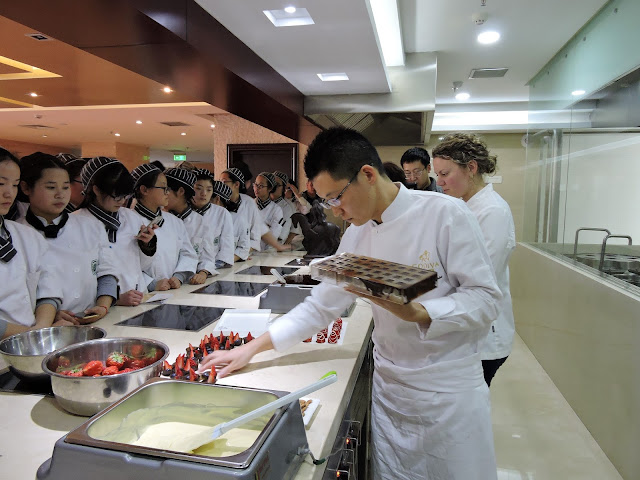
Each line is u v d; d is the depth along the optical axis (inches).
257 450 27.6
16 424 37.7
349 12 68.7
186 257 96.8
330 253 129.8
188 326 63.1
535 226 180.7
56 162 65.7
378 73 104.6
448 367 46.3
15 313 57.5
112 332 60.3
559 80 146.7
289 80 111.9
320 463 34.1
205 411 35.8
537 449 93.4
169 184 102.0
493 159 71.6
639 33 93.2
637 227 105.5
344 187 41.7
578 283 108.7
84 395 37.4
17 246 60.3
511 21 116.8
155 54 70.6
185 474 26.3
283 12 70.8
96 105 233.5
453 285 45.4
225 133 237.6
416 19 113.8
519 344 159.9
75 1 52.0
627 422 81.0
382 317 48.7
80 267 68.3
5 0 51.7
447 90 193.9
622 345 83.7
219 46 74.1
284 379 47.3
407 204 46.0
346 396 45.8
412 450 48.6
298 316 51.8
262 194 161.6
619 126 105.2
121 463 27.2
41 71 165.2
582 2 106.4
